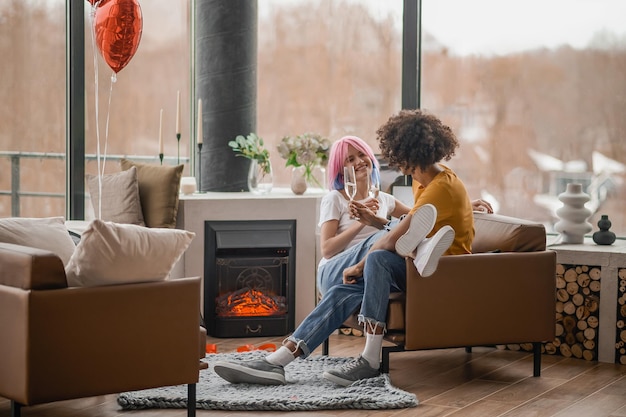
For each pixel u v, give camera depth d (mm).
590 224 5258
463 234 4367
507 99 5848
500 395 4109
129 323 3391
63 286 3299
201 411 3820
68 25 6203
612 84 5523
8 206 6602
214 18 5957
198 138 5984
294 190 5797
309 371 4441
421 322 4242
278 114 6512
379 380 4168
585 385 4316
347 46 6309
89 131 6320
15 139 6535
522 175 5832
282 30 6457
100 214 5492
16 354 3244
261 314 5500
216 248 5441
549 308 4484
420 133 4355
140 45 6668
